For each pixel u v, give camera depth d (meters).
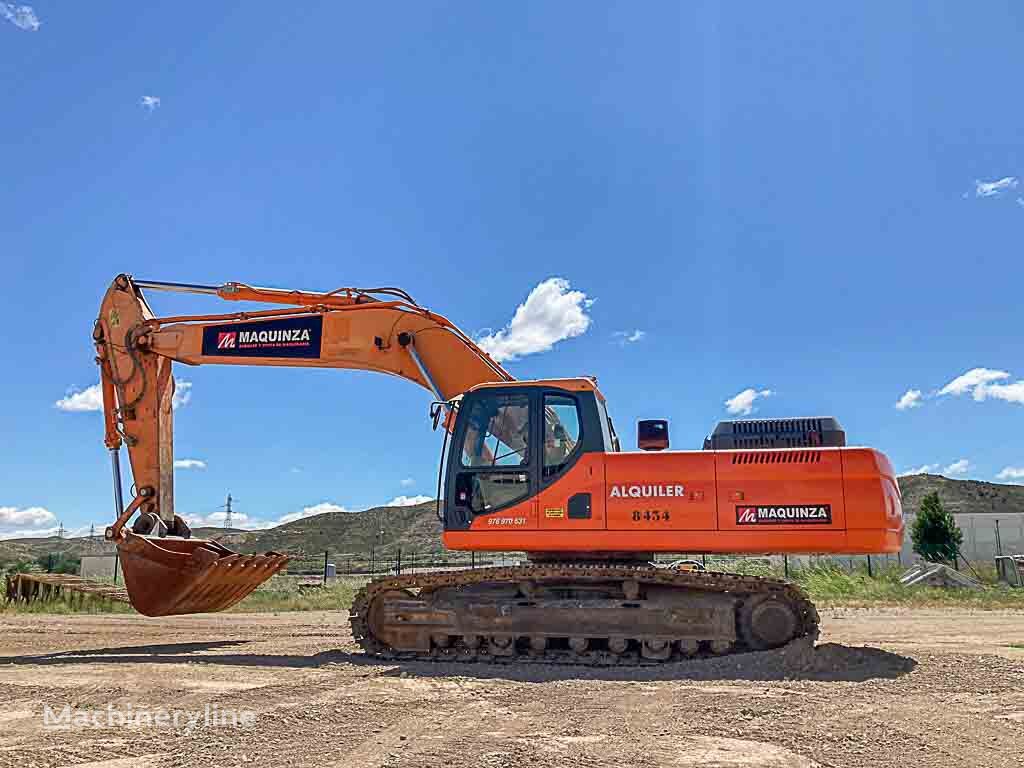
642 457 9.55
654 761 5.25
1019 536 37.78
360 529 78.75
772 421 9.94
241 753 5.55
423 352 12.01
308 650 11.33
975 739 5.77
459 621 9.55
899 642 11.61
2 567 49.22
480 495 9.82
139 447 12.84
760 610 9.14
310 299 12.79
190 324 12.95
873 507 8.96
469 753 5.49
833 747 5.59
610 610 9.22
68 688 7.98
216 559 11.70
